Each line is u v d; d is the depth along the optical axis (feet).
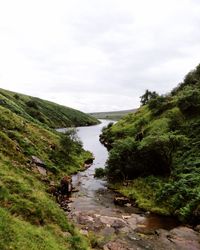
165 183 130.62
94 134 483.10
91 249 70.08
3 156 112.47
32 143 165.68
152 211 109.60
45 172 138.31
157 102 304.30
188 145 162.30
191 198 105.50
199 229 90.22
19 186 77.41
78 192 134.51
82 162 205.87
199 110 213.87
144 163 153.79
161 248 77.30
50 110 621.31
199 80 317.01
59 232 65.87
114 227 90.94
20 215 64.13
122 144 163.53
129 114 414.21
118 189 142.41
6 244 48.80
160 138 153.69
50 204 76.74
